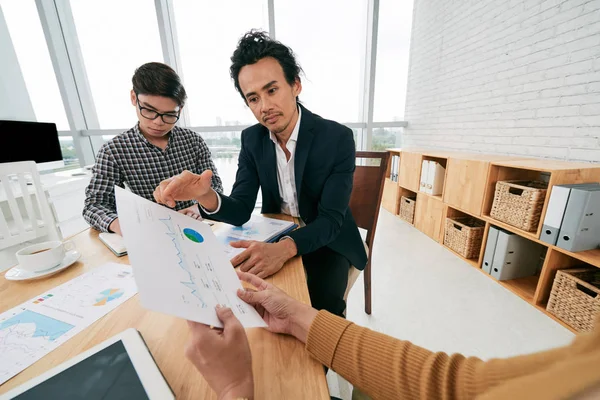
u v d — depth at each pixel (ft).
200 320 0.93
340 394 3.44
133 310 1.48
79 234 2.65
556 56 5.35
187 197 2.26
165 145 4.21
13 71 7.96
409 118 10.87
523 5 5.99
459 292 5.31
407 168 9.00
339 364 1.22
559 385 0.58
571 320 4.21
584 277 4.33
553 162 5.08
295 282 1.74
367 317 4.72
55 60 8.52
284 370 1.10
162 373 0.98
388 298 5.22
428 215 7.97
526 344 4.00
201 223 1.70
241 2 8.87
